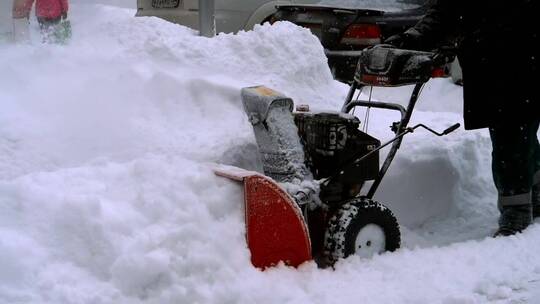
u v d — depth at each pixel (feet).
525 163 13.98
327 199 12.35
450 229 15.26
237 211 10.96
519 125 13.82
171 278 9.93
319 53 18.95
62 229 10.43
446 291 10.77
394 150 12.96
